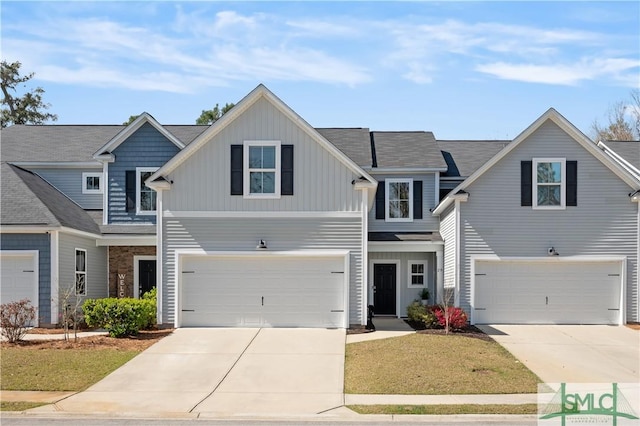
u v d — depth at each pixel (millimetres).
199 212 21906
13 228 21719
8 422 12141
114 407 13258
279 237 21859
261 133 21984
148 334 20594
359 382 15492
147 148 26875
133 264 26766
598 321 23016
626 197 23094
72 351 17906
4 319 18797
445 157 30562
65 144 29641
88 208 27984
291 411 13078
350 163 21766
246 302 21891
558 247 23031
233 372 16344
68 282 23000
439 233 27078
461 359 17250
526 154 23219
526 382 15469
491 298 23047
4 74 54469
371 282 27547
